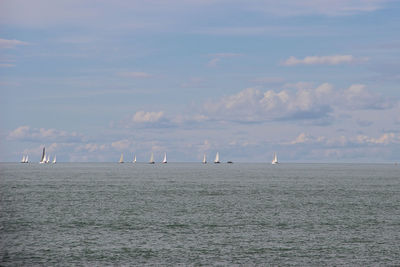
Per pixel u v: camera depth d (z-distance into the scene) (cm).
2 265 8338
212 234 10831
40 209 14825
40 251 9219
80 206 15662
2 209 14800
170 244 9812
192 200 17775
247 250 9356
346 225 12088
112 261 8569
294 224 12219
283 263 8500
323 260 8700
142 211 14500
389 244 9931
